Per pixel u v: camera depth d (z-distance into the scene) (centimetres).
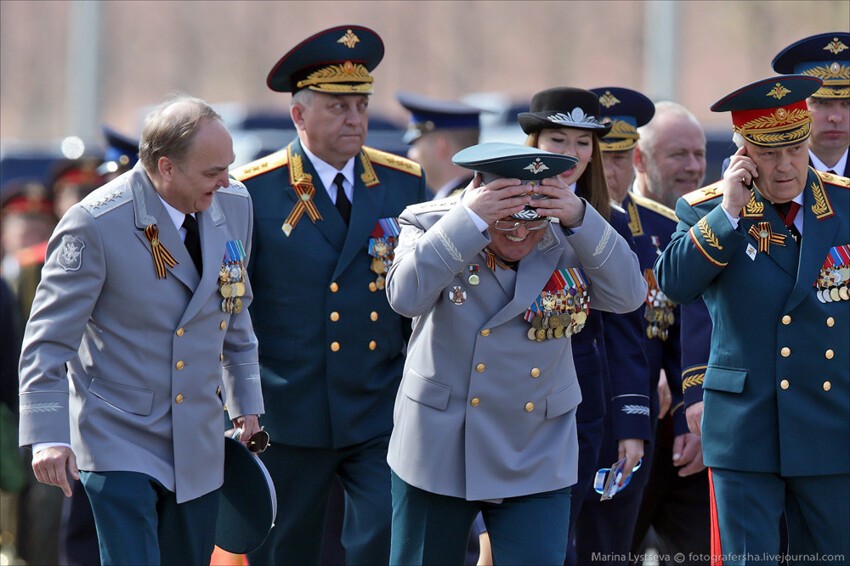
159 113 1758
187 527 1809
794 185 1880
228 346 1903
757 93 1839
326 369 2123
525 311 1708
